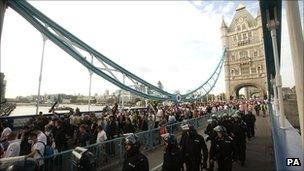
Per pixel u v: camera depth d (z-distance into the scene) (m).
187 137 5.40
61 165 5.45
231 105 31.69
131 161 3.53
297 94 2.93
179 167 4.48
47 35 18.52
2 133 6.78
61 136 8.01
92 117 10.45
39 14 18.09
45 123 8.84
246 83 76.06
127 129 10.30
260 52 74.81
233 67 80.00
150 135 9.90
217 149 5.58
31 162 3.34
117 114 12.38
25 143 5.90
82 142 7.80
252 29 78.31
